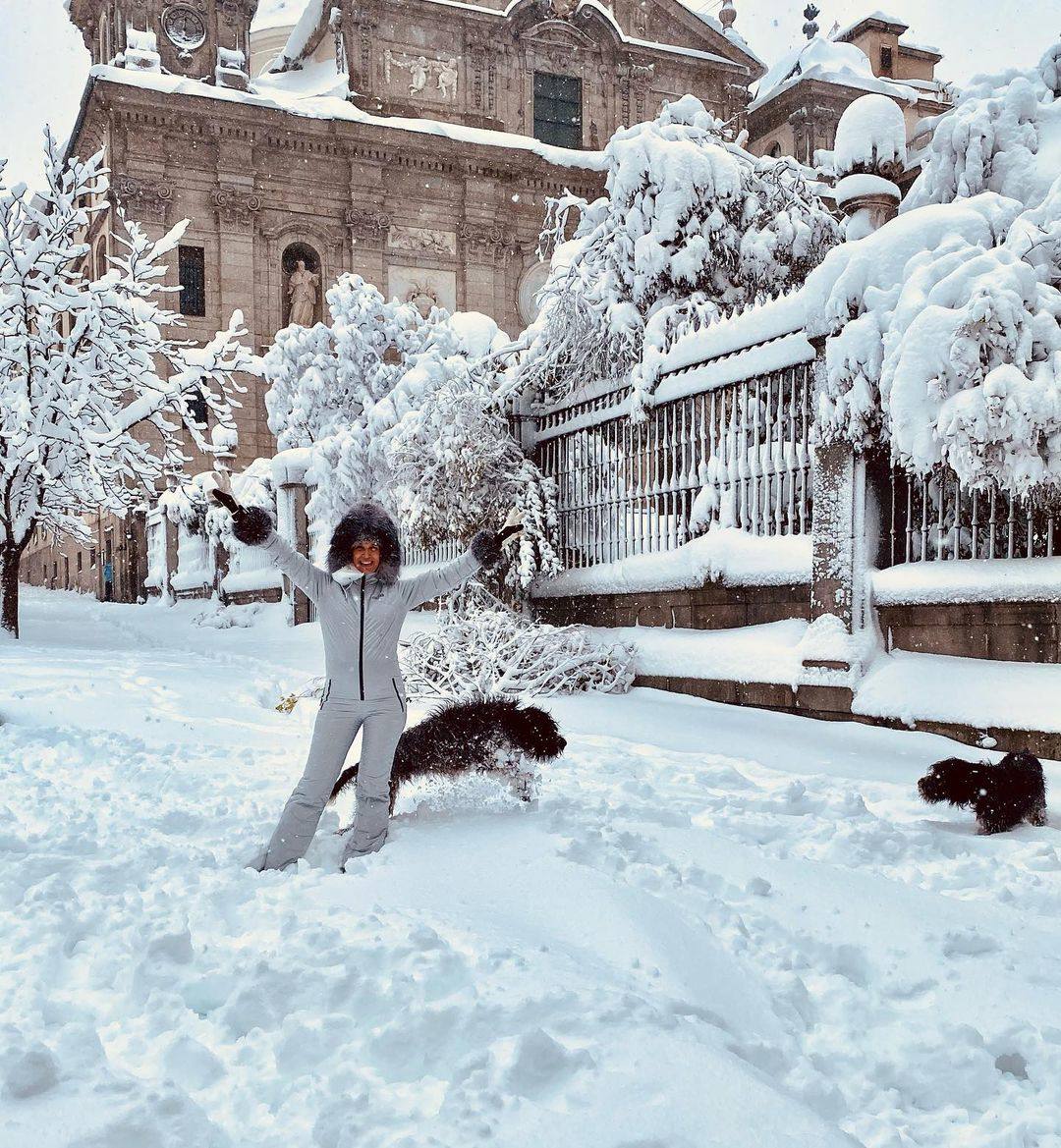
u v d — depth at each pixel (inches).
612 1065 81.9
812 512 304.5
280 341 955.3
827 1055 92.9
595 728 289.7
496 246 1636.3
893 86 1700.3
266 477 855.1
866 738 260.1
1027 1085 88.2
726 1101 76.5
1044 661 245.3
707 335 363.6
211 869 143.6
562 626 441.4
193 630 718.5
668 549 383.2
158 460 670.5
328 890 133.5
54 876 132.3
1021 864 153.6
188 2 1509.6
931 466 252.8
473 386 461.4
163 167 1460.4
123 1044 92.3
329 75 1668.3
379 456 568.4
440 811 179.2
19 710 307.4
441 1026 89.7
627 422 411.8
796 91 1686.8
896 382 253.6
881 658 285.4
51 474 629.9
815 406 305.6
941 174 422.0
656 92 1760.6
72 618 946.7
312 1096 81.6
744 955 113.2
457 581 168.1
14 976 103.3
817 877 137.7
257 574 829.8
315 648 526.0
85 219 647.1
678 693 348.8
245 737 277.3
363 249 1563.7
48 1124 73.6
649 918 117.5
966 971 107.8
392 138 1556.3
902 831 167.9
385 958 104.8
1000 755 232.2
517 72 1683.1
